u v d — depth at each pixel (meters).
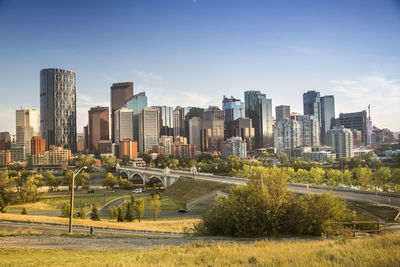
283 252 18.27
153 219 84.94
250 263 16.06
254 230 35.56
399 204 61.00
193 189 123.31
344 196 70.81
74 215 79.88
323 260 14.65
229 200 40.62
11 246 28.98
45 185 174.00
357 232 33.84
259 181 40.09
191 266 16.27
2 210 94.00
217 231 39.66
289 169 146.50
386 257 13.53
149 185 176.12
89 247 29.20
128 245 30.48
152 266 16.72
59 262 20.16
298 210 37.22
